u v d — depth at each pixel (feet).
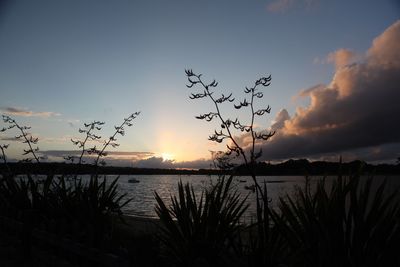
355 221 10.25
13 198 21.98
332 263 10.02
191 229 13.17
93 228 15.26
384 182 10.58
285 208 11.34
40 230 17.95
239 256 11.43
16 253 18.04
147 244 10.70
